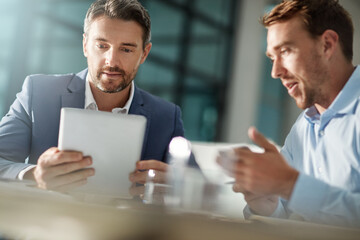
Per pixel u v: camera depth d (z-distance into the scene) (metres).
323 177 1.34
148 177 1.00
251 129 0.85
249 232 0.57
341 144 1.27
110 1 1.53
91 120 0.93
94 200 0.71
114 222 0.56
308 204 0.81
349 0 7.36
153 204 0.73
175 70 7.30
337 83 1.31
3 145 1.49
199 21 7.46
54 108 1.58
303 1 1.27
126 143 0.94
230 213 0.73
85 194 0.79
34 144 1.55
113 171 0.94
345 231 0.65
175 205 0.75
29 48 5.38
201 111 7.52
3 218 0.57
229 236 0.56
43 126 1.55
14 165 1.19
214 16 7.59
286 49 1.30
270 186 0.83
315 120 1.41
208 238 0.56
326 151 1.33
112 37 1.50
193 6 7.40
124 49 1.53
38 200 0.64
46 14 5.62
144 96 1.75
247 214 0.75
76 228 0.56
